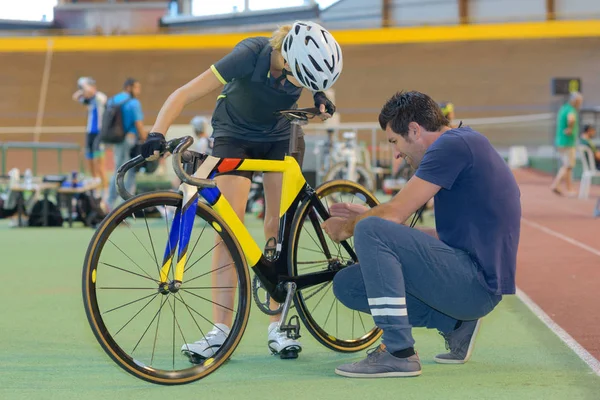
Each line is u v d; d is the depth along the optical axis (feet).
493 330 13.14
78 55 90.43
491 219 9.96
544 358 11.18
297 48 10.24
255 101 11.12
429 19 96.84
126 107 31.81
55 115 83.20
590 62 83.71
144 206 9.77
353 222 10.30
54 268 20.70
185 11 101.91
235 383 9.92
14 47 86.99
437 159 9.86
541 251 23.09
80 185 32.65
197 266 20.44
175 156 9.73
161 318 14.02
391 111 10.39
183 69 88.48
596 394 9.23
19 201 32.48
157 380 9.64
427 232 11.14
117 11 96.22
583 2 89.71
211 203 10.27
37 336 12.72
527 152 72.02
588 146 44.16
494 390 9.43
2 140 81.00
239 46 10.91
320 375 10.32
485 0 94.43
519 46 85.97
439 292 9.85
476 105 80.33
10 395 9.33
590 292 16.46
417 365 10.09
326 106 10.87
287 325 10.84
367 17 100.12
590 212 35.45
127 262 21.18
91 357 11.34
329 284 12.21
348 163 37.76
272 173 11.54
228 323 11.03
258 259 10.59
